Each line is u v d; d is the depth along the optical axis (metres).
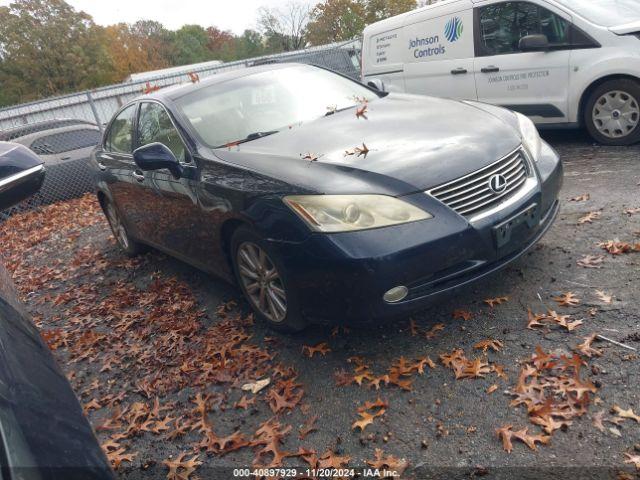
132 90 13.16
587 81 6.16
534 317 3.18
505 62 6.81
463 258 3.00
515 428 2.44
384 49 8.38
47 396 1.36
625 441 2.26
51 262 6.79
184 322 4.11
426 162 3.12
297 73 4.82
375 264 2.81
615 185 4.94
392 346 3.21
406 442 2.51
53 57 53.88
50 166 9.84
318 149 3.45
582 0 6.34
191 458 2.76
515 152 3.43
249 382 3.21
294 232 3.02
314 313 3.13
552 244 4.03
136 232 5.42
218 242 3.77
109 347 4.10
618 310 3.10
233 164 3.55
